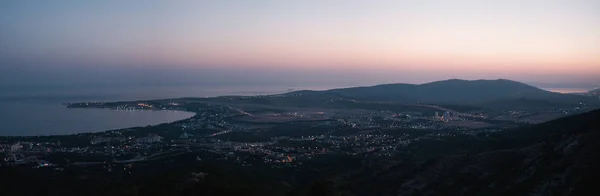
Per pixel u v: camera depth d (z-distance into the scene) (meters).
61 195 82.06
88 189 84.56
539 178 72.56
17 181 88.19
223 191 72.50
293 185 90.44
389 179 86.12
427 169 86.25
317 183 73.44
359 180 88.50
